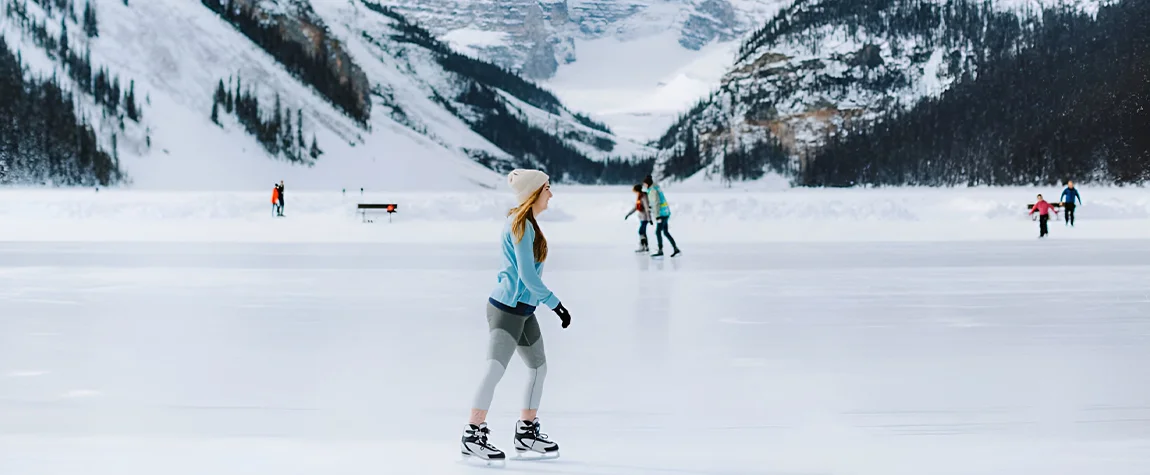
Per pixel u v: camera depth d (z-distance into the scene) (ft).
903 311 42.98
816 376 28.30
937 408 24.12
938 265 67.00
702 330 37.32
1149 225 120.88
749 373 28.78
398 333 36.40
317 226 119.75
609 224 128.16
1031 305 45.01
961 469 18.83
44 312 41.86
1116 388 26.37
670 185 474.08
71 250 78.07
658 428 22.33
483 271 62.44
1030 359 30.86
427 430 22.13
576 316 41.47
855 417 23.29
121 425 22.41
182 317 40.50
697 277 58.95
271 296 48.32
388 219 135.03
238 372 28.78
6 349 32.50
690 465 19.20
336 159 399.24
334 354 31.86
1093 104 434.71
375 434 21.75
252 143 379.96
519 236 19.20
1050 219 134.72
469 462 19.43
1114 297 48.03
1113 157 418.10
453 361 30.71
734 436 21.58
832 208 138.00
